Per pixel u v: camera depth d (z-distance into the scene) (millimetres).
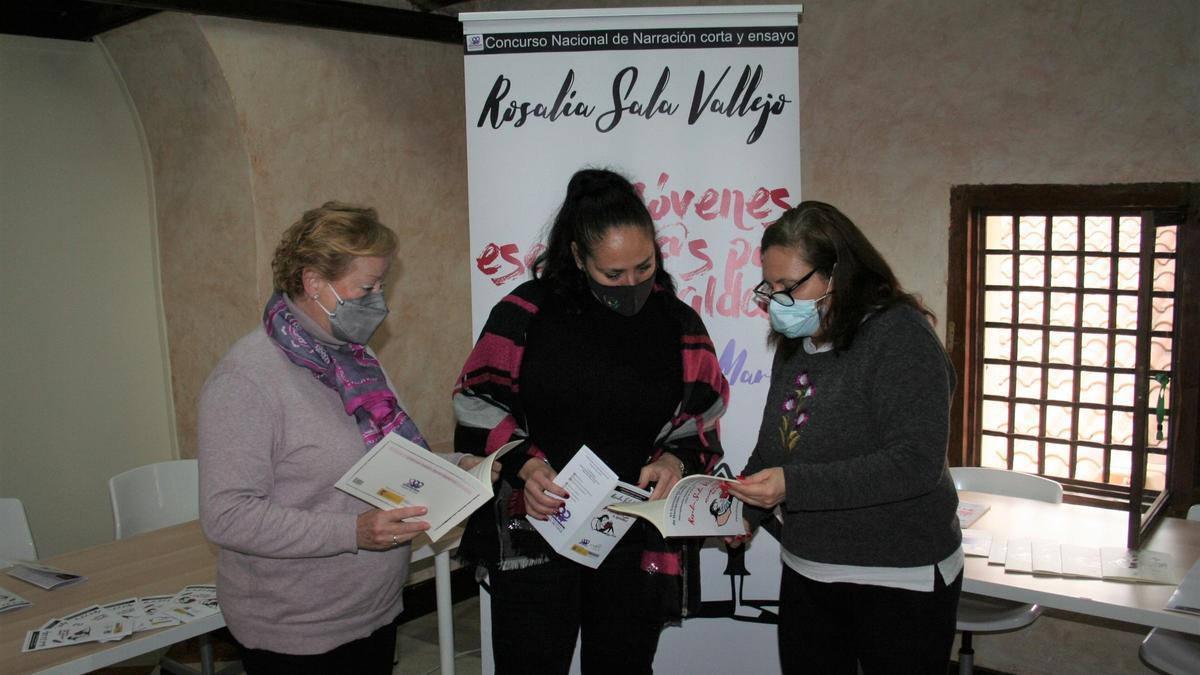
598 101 2418
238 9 2947
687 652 2543
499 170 2418
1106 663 2973
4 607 1946
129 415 3561
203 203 3371
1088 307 2996
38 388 3289
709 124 2436
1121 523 2467
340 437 1551
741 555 2477
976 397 3219
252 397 1474
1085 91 2758
